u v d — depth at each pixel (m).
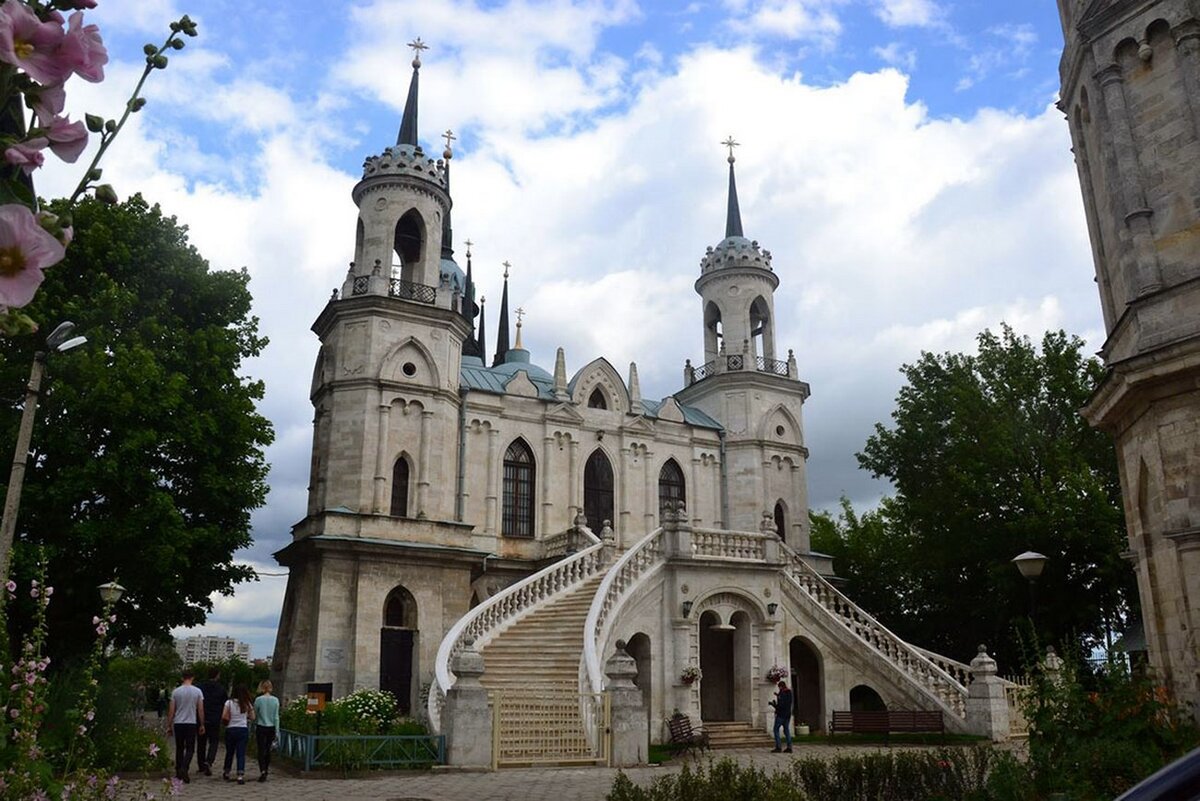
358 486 38.66
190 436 28.64
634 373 49.50
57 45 3.21
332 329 42.09
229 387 31.47
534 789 18.73
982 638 45.81
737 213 58.34
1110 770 13.10
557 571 33.75
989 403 41.81
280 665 39.66
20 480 17.05
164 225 31.89
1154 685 16.11
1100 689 16.42
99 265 29.12
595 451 47.12
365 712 28.00
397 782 20.06
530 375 49.53
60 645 28.72
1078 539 36.50
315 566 37.44
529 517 44.25
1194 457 16.75
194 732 20.45
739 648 34.34
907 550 45.88
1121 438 19.61
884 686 34.22
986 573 40.41
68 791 7.56
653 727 31.09
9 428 25.92
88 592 27.81
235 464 31.23
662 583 32.81
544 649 29.16
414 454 40.38
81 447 26.47
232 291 32.59
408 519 38.72
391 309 41.12
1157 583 18.31
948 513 41.56
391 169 43.88
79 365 26.41
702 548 34.06
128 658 42.03
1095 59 19.89
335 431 39.66
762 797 11.36
